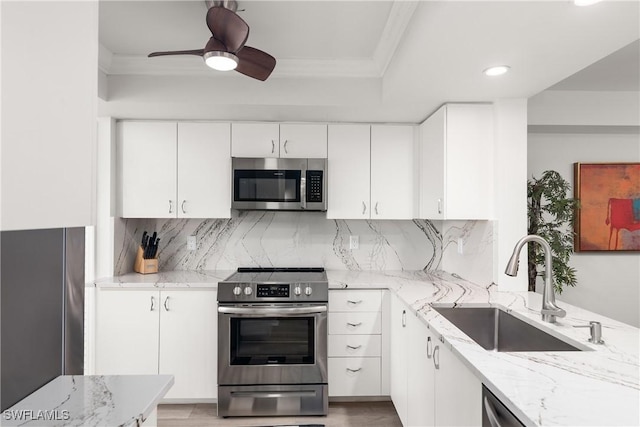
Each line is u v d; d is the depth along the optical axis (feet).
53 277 3.44
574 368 4.20
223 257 11.28
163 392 3.70
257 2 6.24
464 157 8.56
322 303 9.09
